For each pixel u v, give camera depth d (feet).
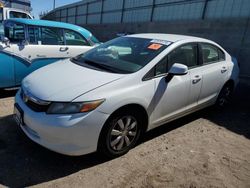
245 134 14.02
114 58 12.03
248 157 11.59
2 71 15.70
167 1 53.21
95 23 87.35
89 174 9.37
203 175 9.93
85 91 9.21
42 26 17.49
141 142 11.96
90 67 11.50
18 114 10.02
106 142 9.71
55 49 18.02
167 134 13.07
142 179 9.34
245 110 17.95
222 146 12.39
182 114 13.23
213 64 14.76
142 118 11.10
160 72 11.34
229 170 10.43
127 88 9.98
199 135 13.32
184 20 46.50
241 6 37.65
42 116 8.96
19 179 8.84
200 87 13.56
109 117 9.50
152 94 10.80
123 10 70.03
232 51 36.42
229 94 17.30
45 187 8.56
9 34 17.72
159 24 53.42
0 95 16.90
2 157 9.92
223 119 15.87
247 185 9.61
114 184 8.96
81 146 9.11
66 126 8.67
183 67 10.99
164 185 9.15
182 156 11.09
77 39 19.57
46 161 9.93
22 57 16.42
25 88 10.37
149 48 12.09
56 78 10.41
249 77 31.65
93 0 86.89
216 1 41.98
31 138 9.53
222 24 38.04
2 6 30.32
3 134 11.58
